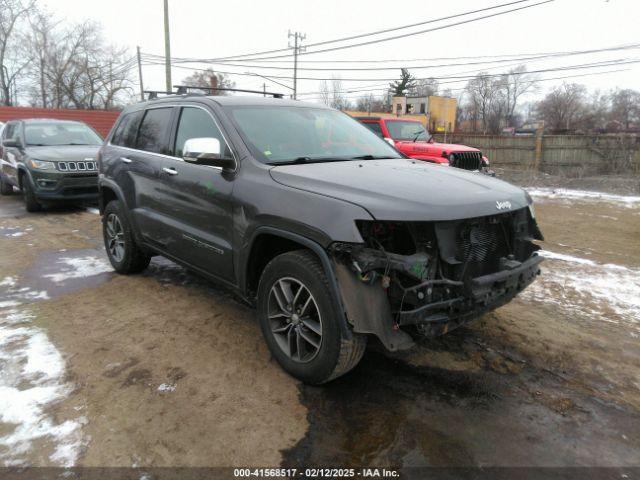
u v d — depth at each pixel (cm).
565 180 1598
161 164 438
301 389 317
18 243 698
